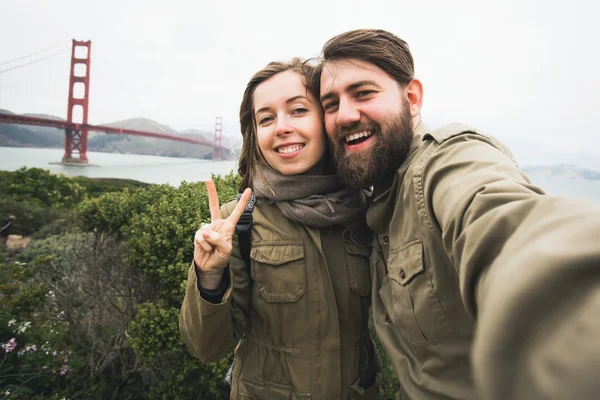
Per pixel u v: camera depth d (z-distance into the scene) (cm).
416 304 98
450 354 95
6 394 341
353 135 120
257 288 134
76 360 417
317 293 130
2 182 1303
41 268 541
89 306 462
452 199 68
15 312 452
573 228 36
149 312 384
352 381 140
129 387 429
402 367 112
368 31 118
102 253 464
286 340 133
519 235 44
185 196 428
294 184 134
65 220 994
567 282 31
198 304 118
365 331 151
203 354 130
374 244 134
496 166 70
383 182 123
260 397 138
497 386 32
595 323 27
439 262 89
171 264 380
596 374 24
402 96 119
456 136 90
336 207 132
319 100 140
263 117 141
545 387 28
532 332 31
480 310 46
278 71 142
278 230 135
